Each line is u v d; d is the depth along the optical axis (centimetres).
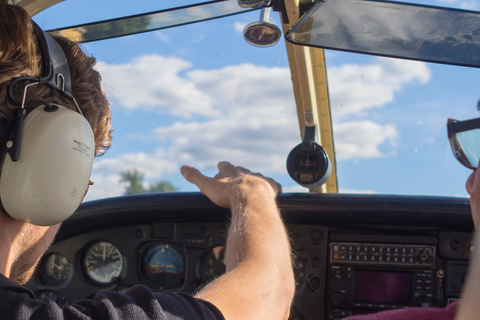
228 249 114
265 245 108
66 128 80
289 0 170
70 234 246
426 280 209
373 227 214
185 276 236
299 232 220
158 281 242
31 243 86
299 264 220
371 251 213
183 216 232
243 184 151
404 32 166
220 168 178
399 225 211
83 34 204
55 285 251
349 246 215
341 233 217
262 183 150
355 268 216
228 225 231
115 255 247
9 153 76
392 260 211
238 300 87
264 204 134
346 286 215
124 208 230
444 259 209
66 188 81
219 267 234
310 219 217
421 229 210
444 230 208
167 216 233
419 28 162
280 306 95
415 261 210
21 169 77
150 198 228
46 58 81
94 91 92
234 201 142
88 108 90
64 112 81
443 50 172
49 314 69
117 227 243
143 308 74
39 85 80
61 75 83
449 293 208
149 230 239
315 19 163
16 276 88
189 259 236
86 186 87
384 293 213
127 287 245
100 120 97
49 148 78
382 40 173
